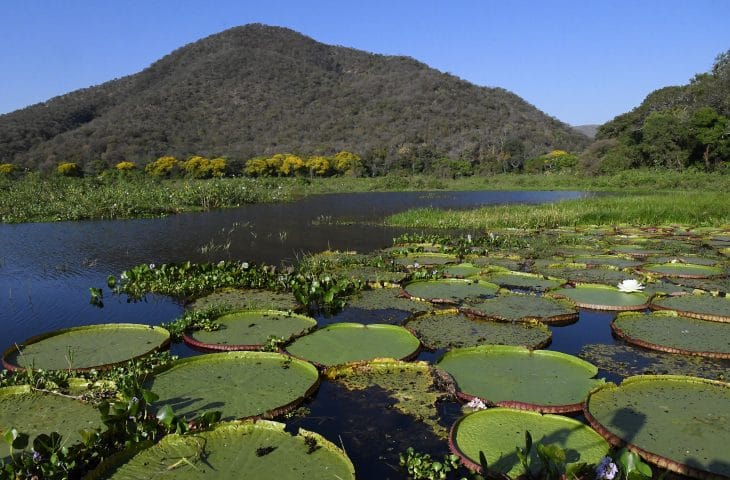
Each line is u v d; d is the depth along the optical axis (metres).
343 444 3.56
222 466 3.19
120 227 15.55
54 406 3.96
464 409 3.94
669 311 6.19
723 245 11.30
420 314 6.27
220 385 4.31
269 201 25.80
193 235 13.84
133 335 5.57
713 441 3.35
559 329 5.95
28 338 5.67
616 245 11.40
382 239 13.07
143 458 3.28
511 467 3.14
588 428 3.56
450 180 40.41
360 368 4.69
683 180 27.25
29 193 20.42
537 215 15.72
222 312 6.36
